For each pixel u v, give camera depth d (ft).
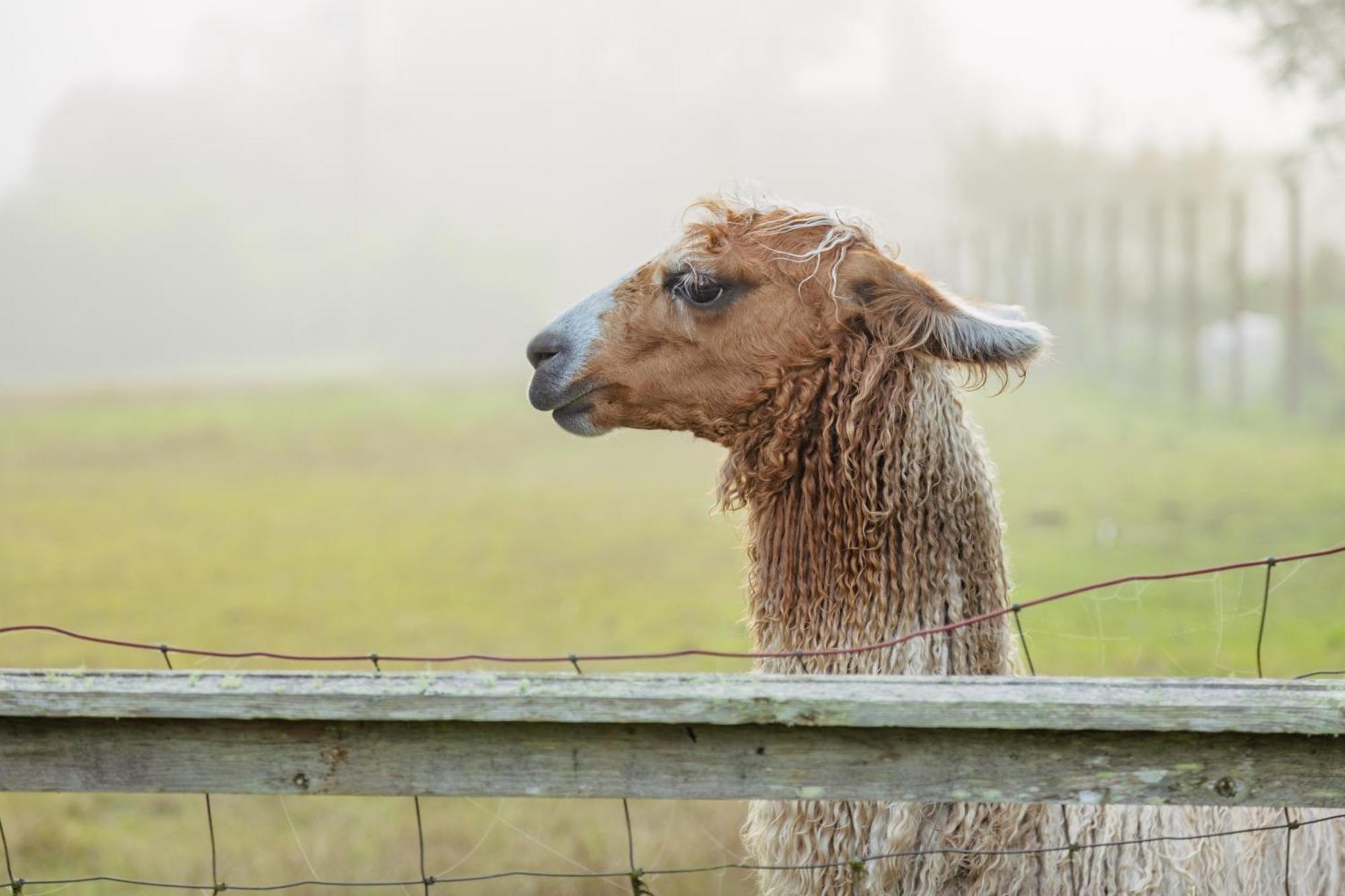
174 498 80.84
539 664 38.17
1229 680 10.07
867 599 14.29
